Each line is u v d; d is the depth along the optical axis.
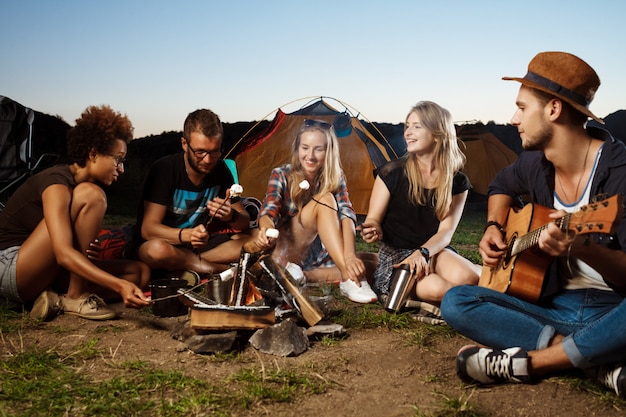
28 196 3.83
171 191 4.52
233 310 3.33
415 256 4.12
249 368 3.10
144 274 4.38
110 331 3.68
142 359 3.21
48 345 3.41
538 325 2.97
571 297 3.10
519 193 3.56
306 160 4.64
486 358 2.88
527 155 3.41
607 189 2.85
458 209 4.41
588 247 2.60
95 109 3.86
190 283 4.25
